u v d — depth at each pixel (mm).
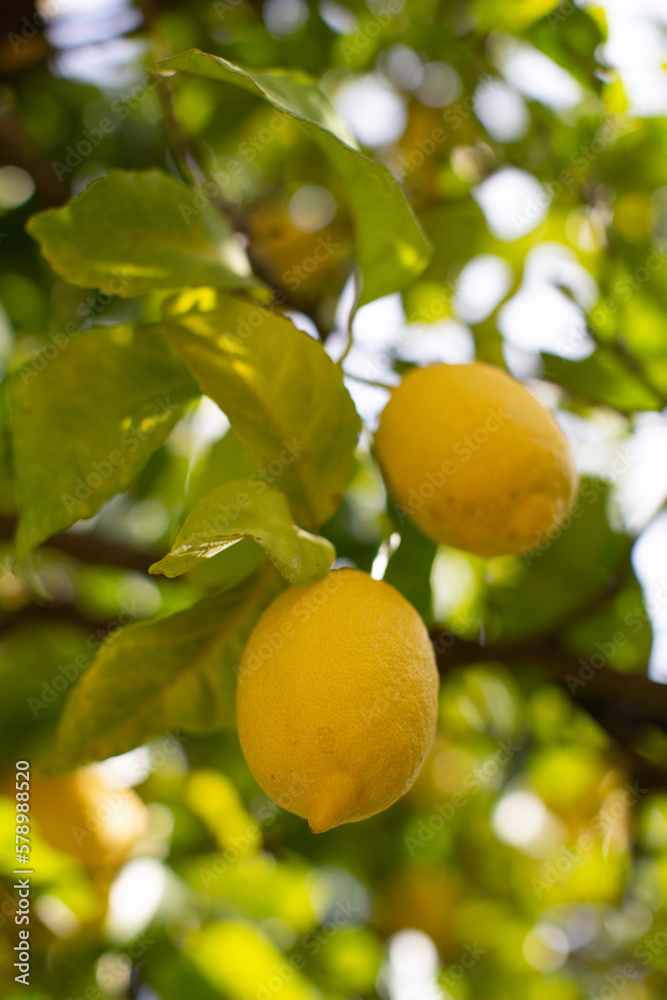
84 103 1002
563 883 1243
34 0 852
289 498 642
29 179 938
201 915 812
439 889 1166
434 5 921
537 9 859
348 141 652
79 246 640
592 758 1090
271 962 799
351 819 592
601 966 1326
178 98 928
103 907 794
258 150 1016
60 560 964
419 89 997
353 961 988
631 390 862
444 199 959
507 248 930
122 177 641
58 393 657
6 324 833
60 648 984
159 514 978
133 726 653
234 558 741
